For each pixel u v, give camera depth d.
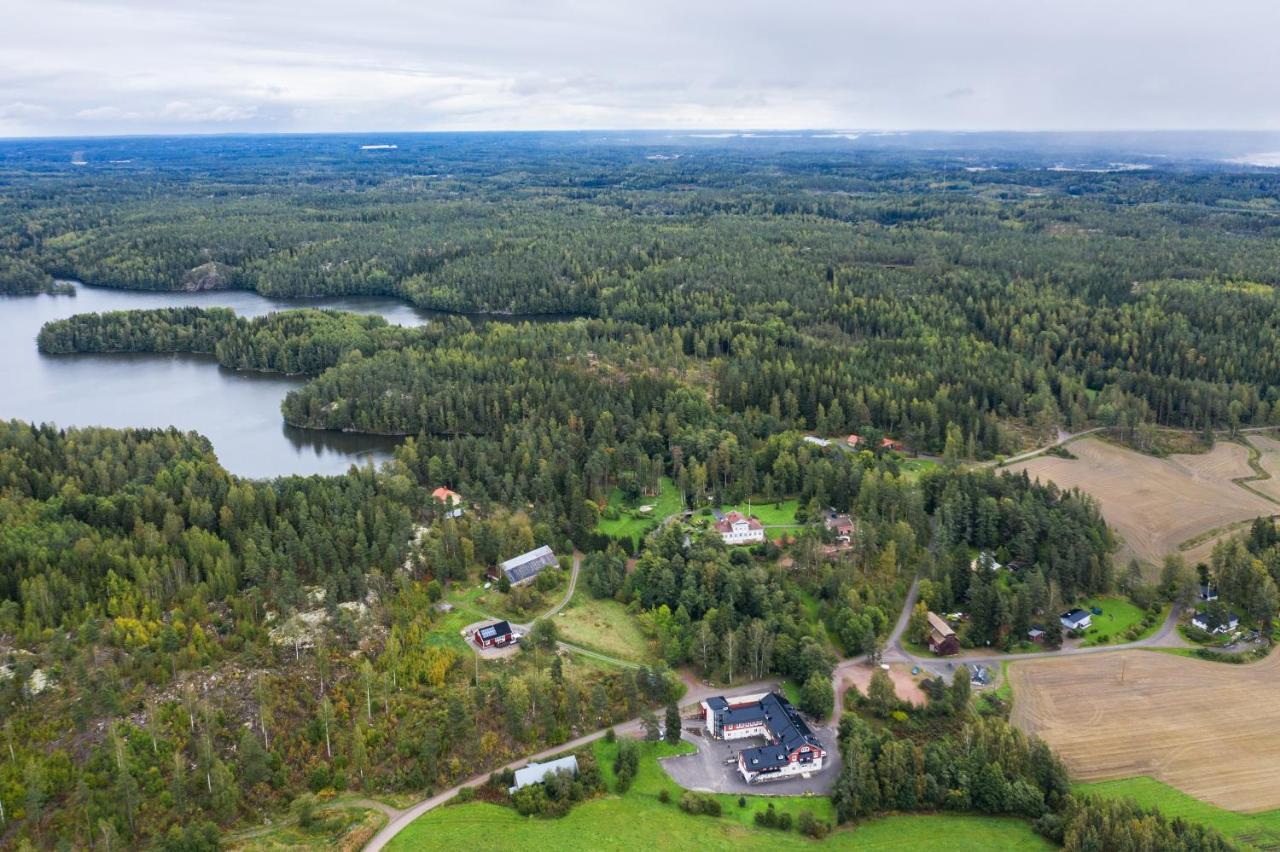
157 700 159.00
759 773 152.50
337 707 161.75
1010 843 140.88
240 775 146.25
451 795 148.00
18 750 145.75
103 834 131.38
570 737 162.38
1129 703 171.25
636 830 140.88
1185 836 132.75
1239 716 167.38
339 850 134.25
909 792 148.38
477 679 171.50
